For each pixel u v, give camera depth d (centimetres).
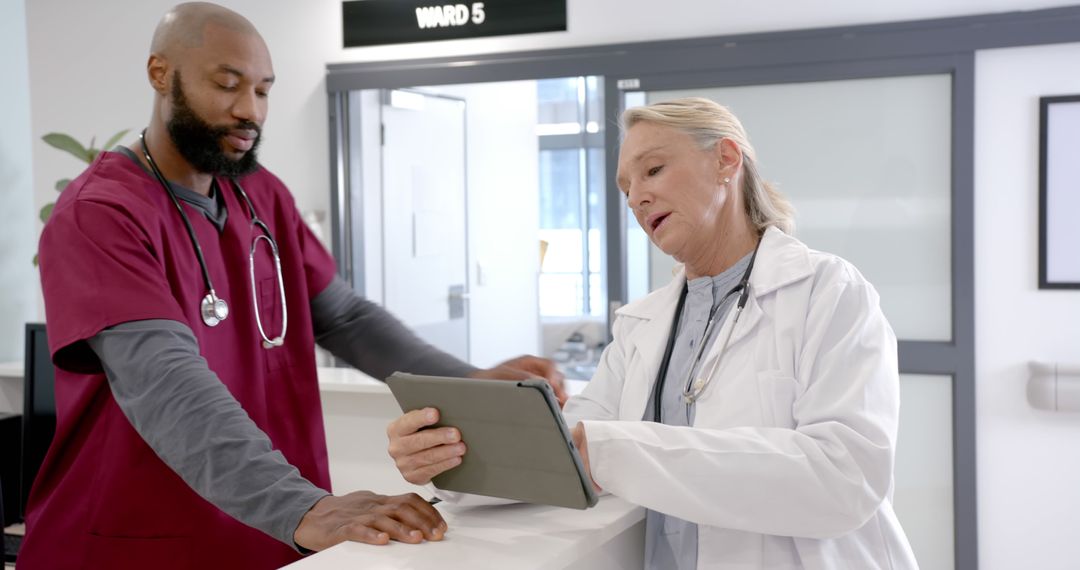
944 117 349
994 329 345
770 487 114
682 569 132
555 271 677
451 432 113
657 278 393
